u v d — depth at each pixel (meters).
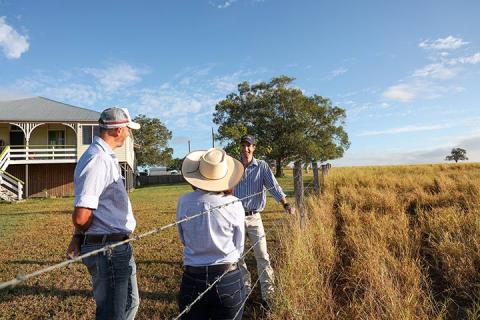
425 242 7.43
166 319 4.74
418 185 16.28
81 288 5.91
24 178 29.28
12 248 8.94
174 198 22.30
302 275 4.88
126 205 3.20
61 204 20.75
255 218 5.13
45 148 29.62
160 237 9.43
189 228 3.02
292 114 48.31
